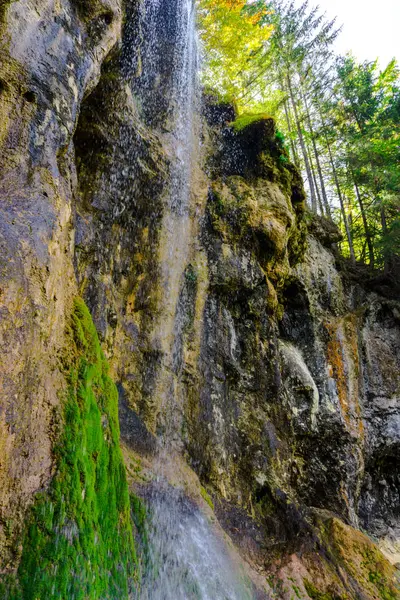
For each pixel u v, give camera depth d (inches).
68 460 114.2
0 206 107.3
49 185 128.4
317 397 380.8
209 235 323.3
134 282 254.2
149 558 161.0
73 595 98.7
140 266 260.4
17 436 98.2
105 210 237.3
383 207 631.8
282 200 366.6
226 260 318.3
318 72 681.0
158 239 278.2
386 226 647.1
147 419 230.4
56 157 139.0
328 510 344.5
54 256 123.6
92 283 218.2
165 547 174.4
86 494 118.8
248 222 336.2
